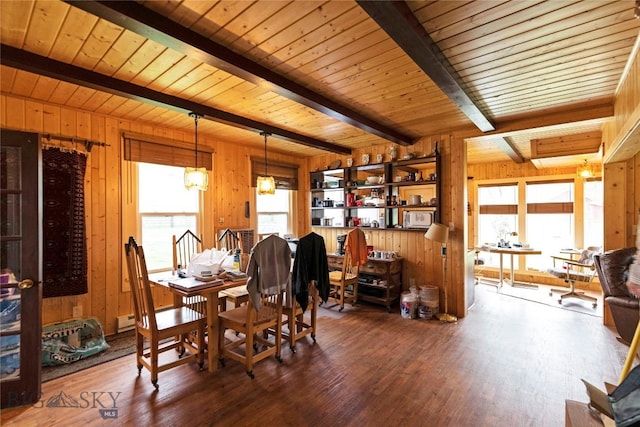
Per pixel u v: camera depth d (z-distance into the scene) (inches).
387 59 83.7
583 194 218.8
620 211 141.0
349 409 81.8
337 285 168.6
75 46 76.3
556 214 229.8
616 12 63.1
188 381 95.3
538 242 236.5
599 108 118.2
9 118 108.0
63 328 113.7
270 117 133.7
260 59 82.7
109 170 131.0
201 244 159.5
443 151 161.9
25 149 86.2
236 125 132.2
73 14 64.2
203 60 75.8
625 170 140.2
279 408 82.1
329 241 211.0
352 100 113.2
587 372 100.3
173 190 153.0
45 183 113.7
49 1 59.9
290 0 59.7
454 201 158.2
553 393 88.7
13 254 85.7
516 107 119.9
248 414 79.7
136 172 139.0
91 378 96.7
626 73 91.2
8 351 83.8
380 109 123.3
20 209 85.9
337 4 61.2
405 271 176.4
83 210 122.2
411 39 66.5
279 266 104.8
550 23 66.8
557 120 126.3
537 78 94.6
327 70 89.4
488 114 127.5
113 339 125.7
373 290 177.6
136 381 95.1
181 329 97.3
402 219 200.1
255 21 66.3
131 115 129.8
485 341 125.0
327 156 211.3
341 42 75.1
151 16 62.1
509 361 107.8
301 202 221.3
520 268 245.1
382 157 182.7
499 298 192.2
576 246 220.8
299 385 93.0
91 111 124.7
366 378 96.8
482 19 65.1
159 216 147.7
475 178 261.3
